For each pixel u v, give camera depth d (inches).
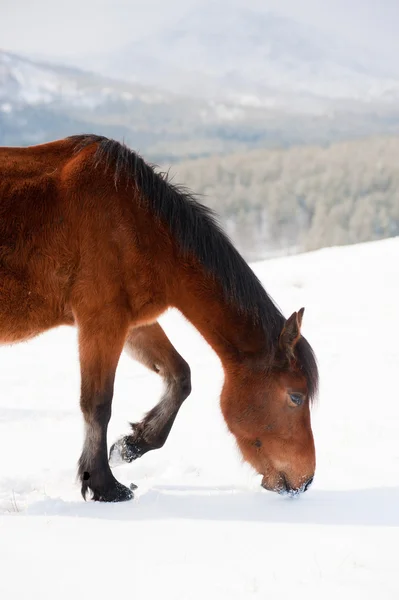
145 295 242.8
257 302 245.3
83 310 236.1
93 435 235.5
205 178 4547.2
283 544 173.3
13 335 238.1
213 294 247.8
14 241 232.1
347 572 151.7
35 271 234.2
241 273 248.1
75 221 235.9
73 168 241.1
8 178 236.7
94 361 235.8
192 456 302.2
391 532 184.4
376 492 232.4
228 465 286.4
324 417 378.0
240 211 4033.0
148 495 230.8
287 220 3932.1
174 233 245.8
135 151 255.8
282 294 792.3
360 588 142.3
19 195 235.1
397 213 3631.9
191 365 573.3
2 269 230.5
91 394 235.8
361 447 303.3
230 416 243.3
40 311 237.5
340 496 230.5
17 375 572.1
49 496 235.6
